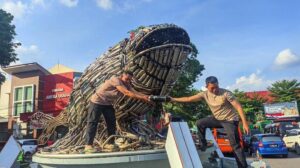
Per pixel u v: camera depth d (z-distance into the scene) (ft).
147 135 15.85
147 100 13.66
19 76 115.96
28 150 71.10
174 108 62.69
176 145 10.87
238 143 14.05
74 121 17.28
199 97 14.71
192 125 66.33
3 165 18.97
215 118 14.53
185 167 10.55
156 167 13.58
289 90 145.79
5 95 126.82
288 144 76.18
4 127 121.90
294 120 128.26
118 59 15.05
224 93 14.15
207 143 16.26
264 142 62.85
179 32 13.48
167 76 14.11
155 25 13.62
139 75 13.99
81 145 15.21
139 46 13.42
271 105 131.64
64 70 130.41
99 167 13.07
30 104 112.27
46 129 24.07
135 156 12.99
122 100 14.84
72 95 17.30
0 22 71.82
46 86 111.86
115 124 14.89
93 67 16.17
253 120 133.39
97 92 14.44
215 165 16.78
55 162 13.82
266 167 15.56
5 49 71.72
